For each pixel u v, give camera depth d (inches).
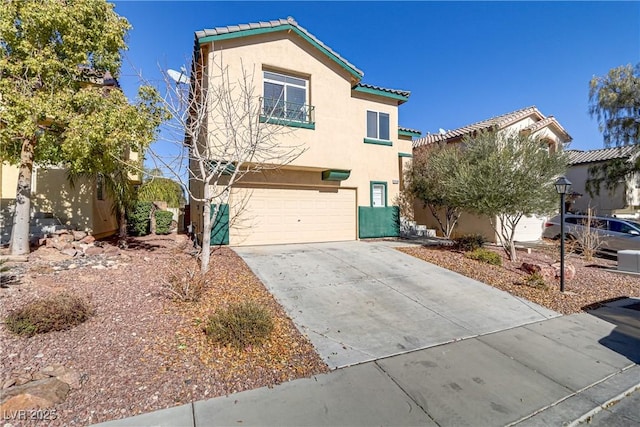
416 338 203.2
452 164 464.8
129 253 374.9
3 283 229.6
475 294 290.4
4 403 115.9
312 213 506.6
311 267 343.3
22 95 268.2
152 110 315.9
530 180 384.5
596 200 863.1
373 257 400.8
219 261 341.1
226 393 138.4
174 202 809.5
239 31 402.0
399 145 650.8
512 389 151.9
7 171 422.9
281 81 447.5
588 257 487.2
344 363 169.5
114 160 330.6
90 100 294.0
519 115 674.8
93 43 315.9
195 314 206.4
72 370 143.7
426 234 630.5
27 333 165.6
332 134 475.2
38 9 278.1
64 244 337.4
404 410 133.3
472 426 125.7
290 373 156.9
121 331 179.8
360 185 548.4
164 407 126.8
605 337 217.0
